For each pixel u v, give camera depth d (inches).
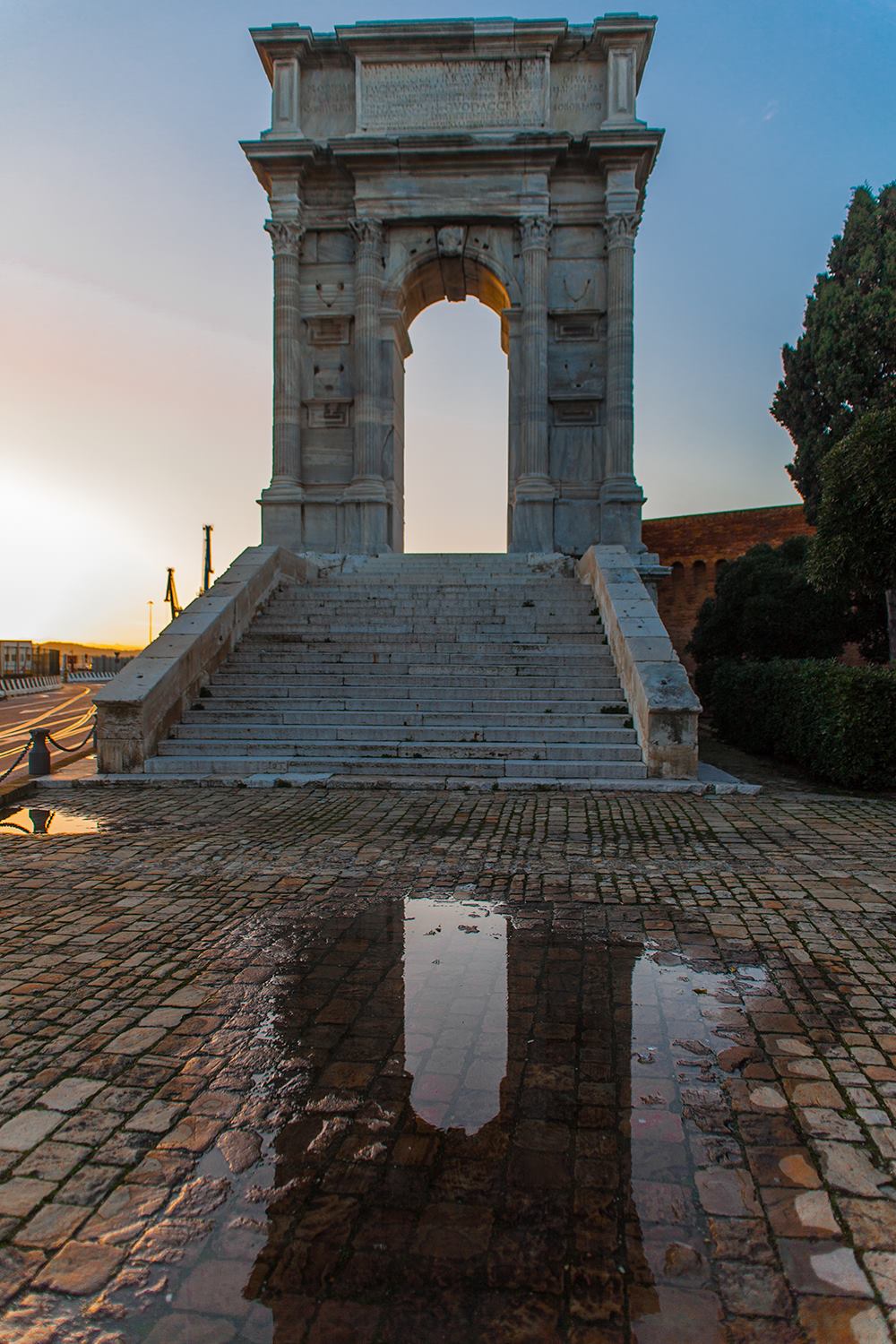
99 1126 146.5
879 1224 122.0
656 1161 136.1
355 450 914.7
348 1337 103.3
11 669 3132.4
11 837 362.3
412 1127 145.9
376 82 909.2
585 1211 124.6
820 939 234.8
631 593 637.3
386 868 308.2
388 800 434.6
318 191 930.1
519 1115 149.3
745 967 215.5
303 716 555.8
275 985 205.5
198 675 589.3
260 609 718.5
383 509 906.1
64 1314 107.3
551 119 912.3
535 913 257.8
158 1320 106.2
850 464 581.3
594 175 908.6
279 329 917.8
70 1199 128.3
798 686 560.4
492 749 503.2
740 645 927.0
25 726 1279.5
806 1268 114.0
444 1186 130.4
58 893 281.0
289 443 917.8
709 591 1269.7
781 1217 123.3
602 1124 146.3
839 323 869.8
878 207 919.7
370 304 904.9
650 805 424.5
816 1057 169.3
